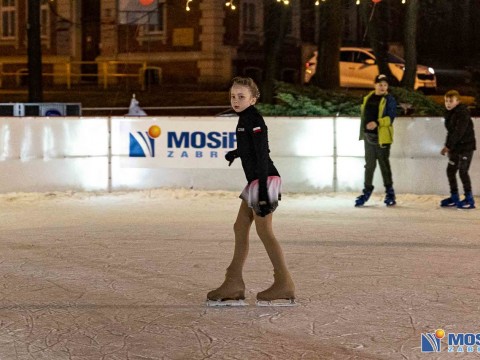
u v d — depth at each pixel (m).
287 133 18.66
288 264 10.84
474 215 15.56
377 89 16.47
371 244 12.31
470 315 8.40
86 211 15.91
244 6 41.34
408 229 13.77
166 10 41.59
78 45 44.06
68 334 7.76
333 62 29.11
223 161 18.69
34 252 11.69
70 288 9.55
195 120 18.66
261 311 8.55
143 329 7.92
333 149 18.69
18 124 18.33
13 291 9.41
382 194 18.41
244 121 8.42
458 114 16.22
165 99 38.28
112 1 42.53
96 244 12.27
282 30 29.05
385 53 31.70
